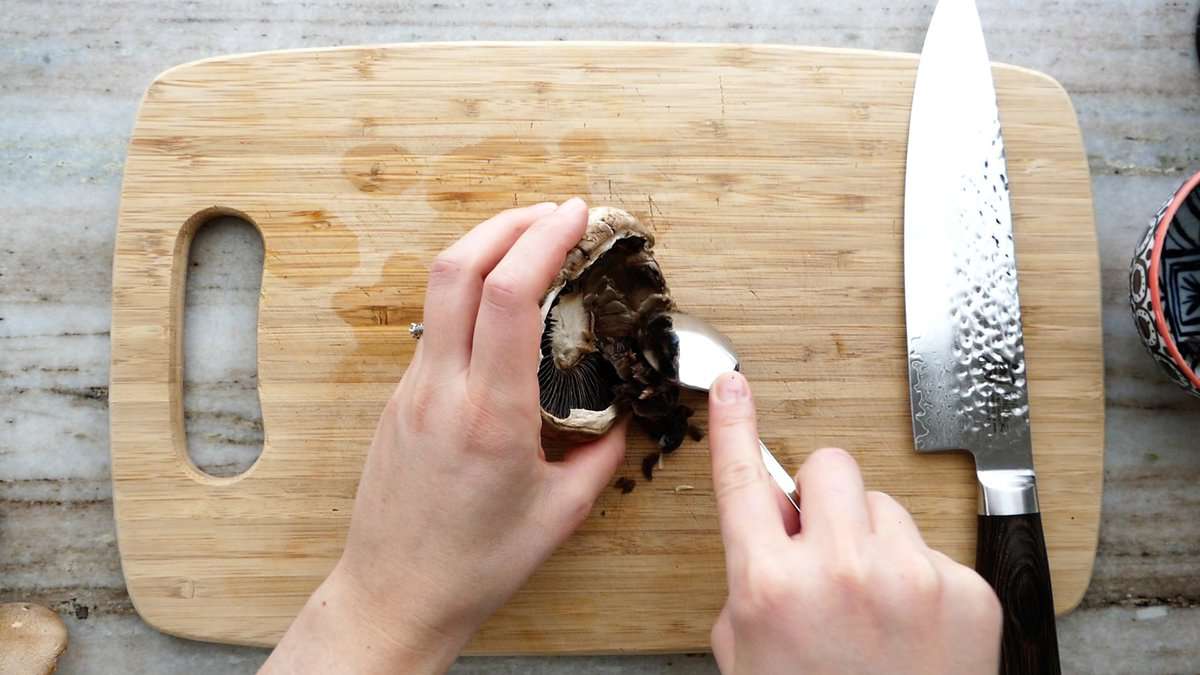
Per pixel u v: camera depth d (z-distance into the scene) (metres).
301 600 0.52
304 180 0.52
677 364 0.48
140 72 0.55
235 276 0.54
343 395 0.52
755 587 0.40
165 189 0.52
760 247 0.52
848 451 0.52
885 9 0.55
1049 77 0.52
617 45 0.52
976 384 0.51
